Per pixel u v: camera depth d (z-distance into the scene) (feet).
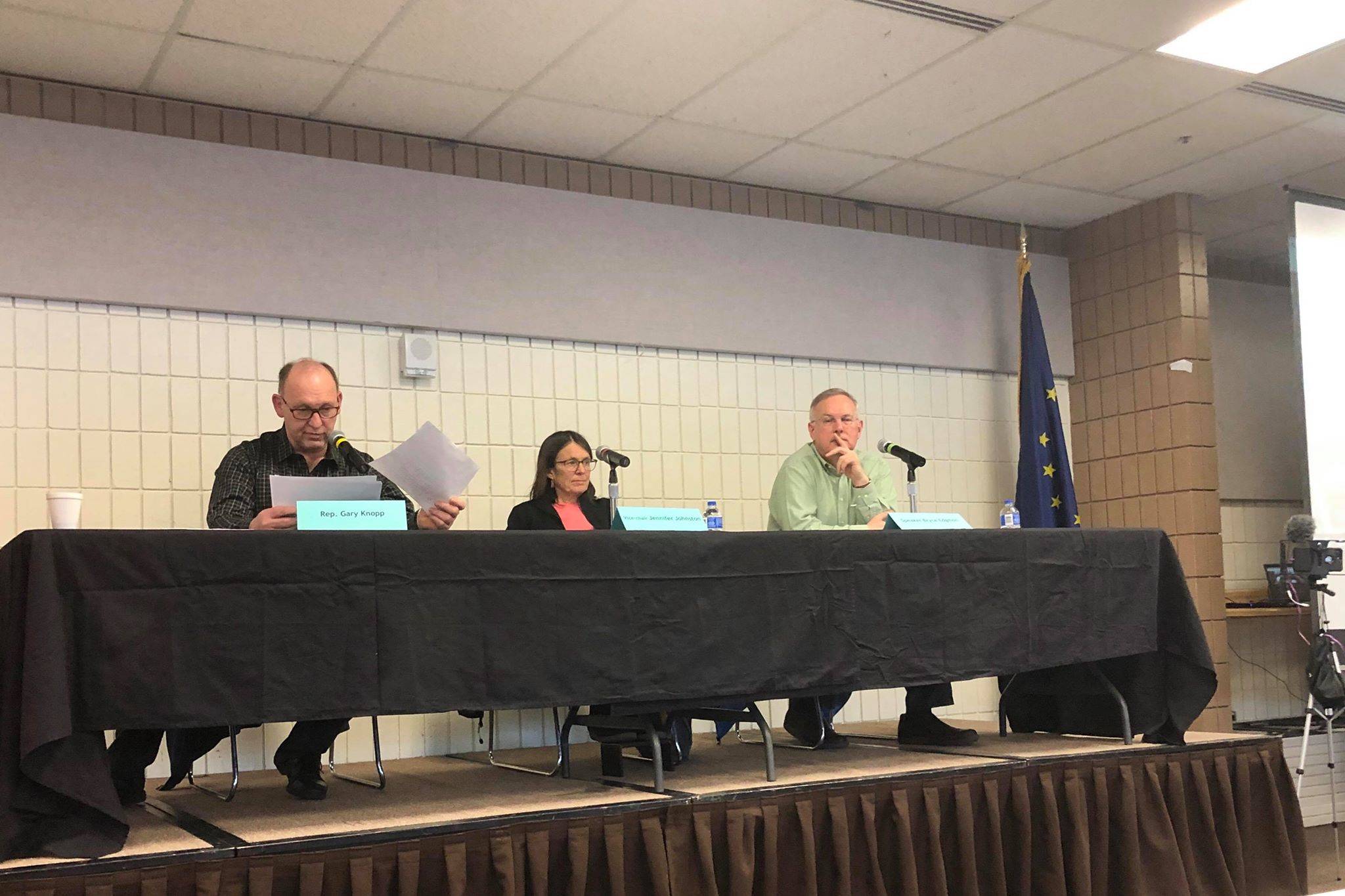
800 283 17.46
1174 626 11.67
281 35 12.03
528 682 8.32
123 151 12.98
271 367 13.73
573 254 15.64
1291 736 18.07
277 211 13.75
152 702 7.22
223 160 13.51
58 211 12.59
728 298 16.80
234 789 9.80
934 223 19.01
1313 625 16.53
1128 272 19.04
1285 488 22.44
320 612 7.73
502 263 15.11
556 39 12.40
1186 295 18.22
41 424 12.47
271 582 7.61
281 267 13.70
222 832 7.88
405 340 14.40
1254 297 22.62
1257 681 21.06
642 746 12.18
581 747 14.30
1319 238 17.39
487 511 14.88
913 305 18.48
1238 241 21.15
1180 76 13.94
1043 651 10.74
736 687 9.14
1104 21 12.50
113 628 7.15
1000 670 10.45
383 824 7.97
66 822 7.11
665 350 16.42
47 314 12.59
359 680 7.79
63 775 6.95
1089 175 17.35
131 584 7.23
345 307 14.03
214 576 7.45
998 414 19.30
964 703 17.98
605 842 8.38
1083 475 19.70
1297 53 13.35
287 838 7.49
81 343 12.73
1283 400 22.72
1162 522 18.30
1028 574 10.75
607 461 10.82
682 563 9.01
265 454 10.88
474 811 8.48
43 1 11.06
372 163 14.49
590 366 15.83
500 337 15.21
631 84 13.60
